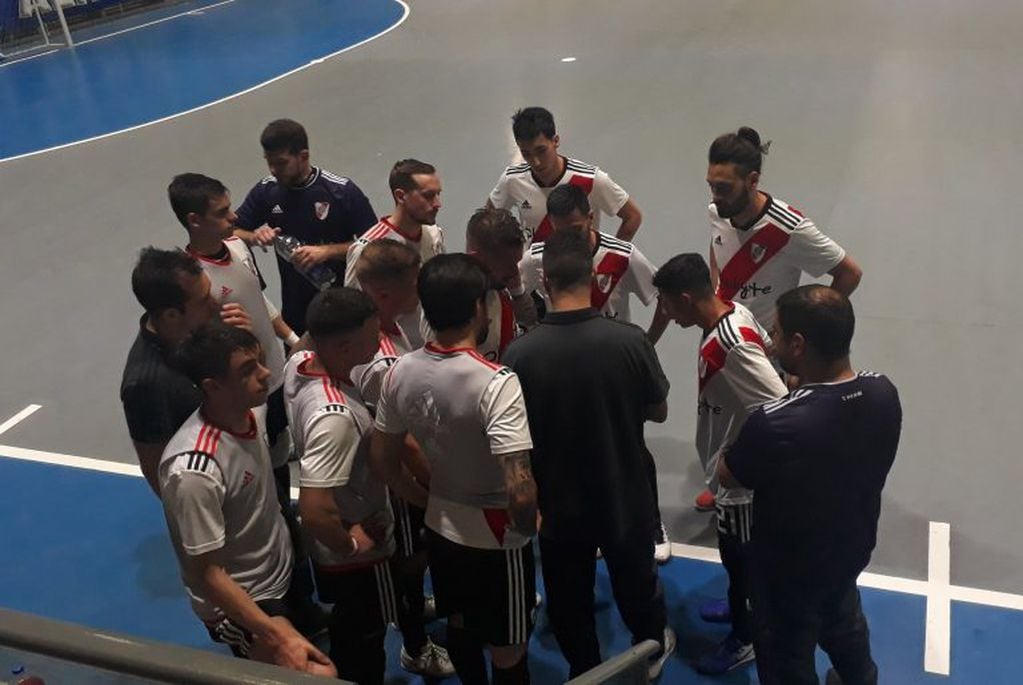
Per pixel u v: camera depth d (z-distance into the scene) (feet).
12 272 26.68
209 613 9.84
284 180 15.25
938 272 21.59
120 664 5.82
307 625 12.91
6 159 37.24
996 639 12.29
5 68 54.54
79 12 66.44
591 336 9.48
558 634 11.10
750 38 43.55
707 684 12.05
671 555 14.44
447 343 9.20
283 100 41.22
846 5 47.88
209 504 8.89
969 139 28.89
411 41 50.31
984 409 16.88
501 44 47.50
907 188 26.00
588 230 12.94
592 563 10.83
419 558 11.72
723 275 13.23
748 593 10.46
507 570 9.83
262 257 25.64
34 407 19.92
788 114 32.78
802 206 25.61
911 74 35.70
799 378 9.31
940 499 14.89
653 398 9.94
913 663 12.03
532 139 14.69
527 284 13.58
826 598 9.74
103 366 21.34
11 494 17.13
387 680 12.58
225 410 9.13
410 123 35.96
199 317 10.78
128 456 18.08
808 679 9.87
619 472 9.95
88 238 28.60
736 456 9.03
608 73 40.22
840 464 8.70
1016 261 21.72
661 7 52.21
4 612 6.26
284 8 64.85
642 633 11.35
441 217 26.94
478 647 10.69
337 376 9.83
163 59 52.60
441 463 9.57
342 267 15.85
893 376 18.07
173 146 36.60
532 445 9.36
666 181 28.12
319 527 9.22
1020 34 39.42
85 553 15.53
